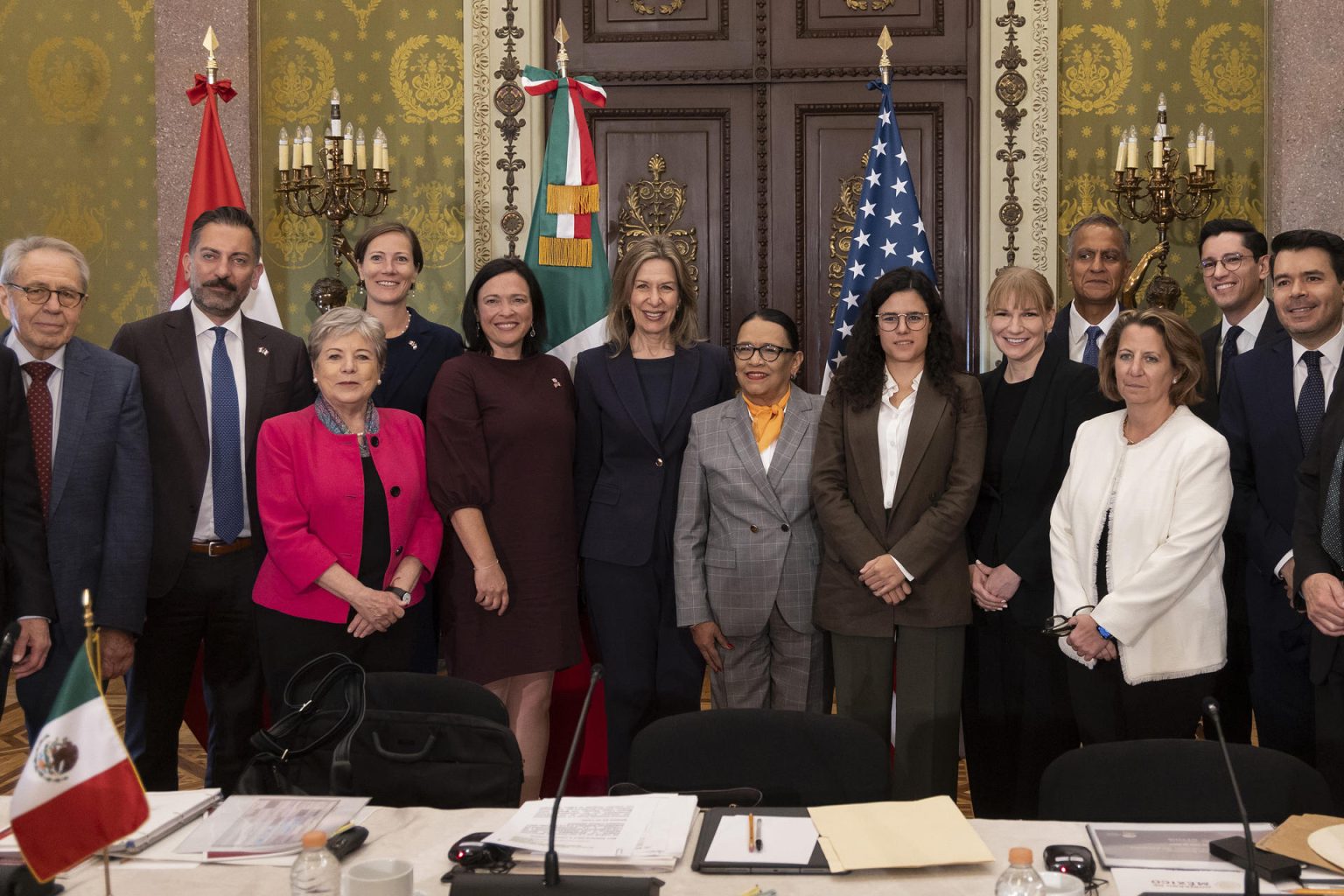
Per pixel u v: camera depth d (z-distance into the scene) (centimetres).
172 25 517
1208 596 259
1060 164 538
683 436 321
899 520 289
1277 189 481
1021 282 304
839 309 403
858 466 294
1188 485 257
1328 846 161
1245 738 317
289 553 280
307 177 516
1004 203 532
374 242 346
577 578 320
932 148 542
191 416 305
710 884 159
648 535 316
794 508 303
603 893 153
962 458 290
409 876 150
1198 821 196
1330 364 281
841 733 213
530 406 313
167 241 521
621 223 554
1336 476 248
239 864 168
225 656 312
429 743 214
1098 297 396
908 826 176
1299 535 258
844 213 546
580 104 401
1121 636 254
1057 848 162
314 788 216
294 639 284
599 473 326
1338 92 469
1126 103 534
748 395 311
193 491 303
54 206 552
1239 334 334
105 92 547
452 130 551
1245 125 527
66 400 284
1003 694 303
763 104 546
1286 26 475
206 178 443
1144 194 527
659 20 548
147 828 176
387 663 293
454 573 313
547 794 362
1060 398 297
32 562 260
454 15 547
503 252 546
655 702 324
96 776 145
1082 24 535
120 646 295
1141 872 160
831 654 308
